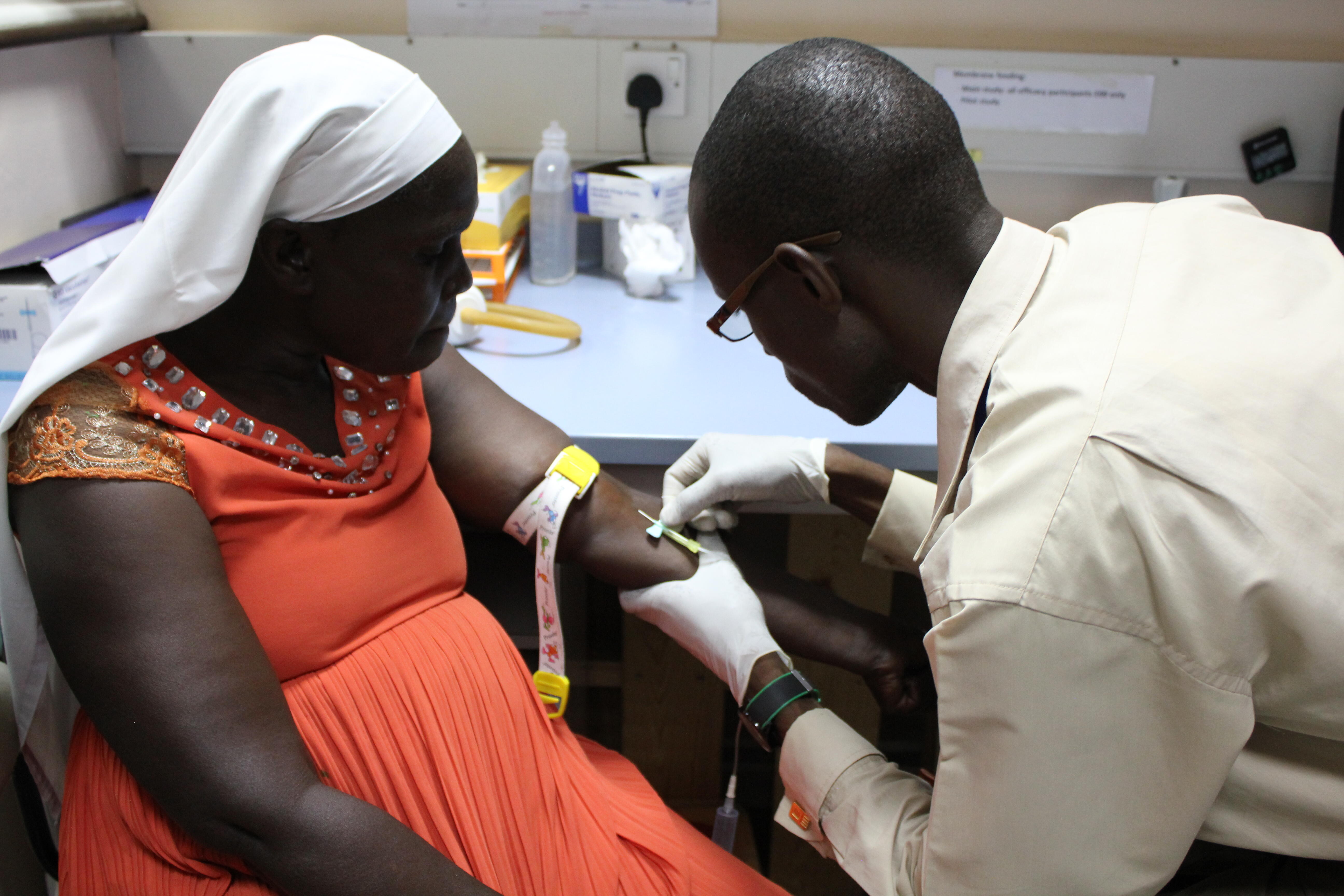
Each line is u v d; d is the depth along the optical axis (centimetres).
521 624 123
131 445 68
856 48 72
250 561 75
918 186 70
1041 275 71
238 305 74
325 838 66
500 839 82
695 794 168
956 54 166
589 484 101
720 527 110
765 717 92
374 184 68
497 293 152
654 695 161
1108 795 64
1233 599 58
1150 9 166
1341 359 63
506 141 173
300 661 77
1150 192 179
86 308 67
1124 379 63
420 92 71
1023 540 62
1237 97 168
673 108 170
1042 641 62
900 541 106
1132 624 61
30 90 137
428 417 95
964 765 67
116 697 65
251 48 162
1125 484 60
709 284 168
